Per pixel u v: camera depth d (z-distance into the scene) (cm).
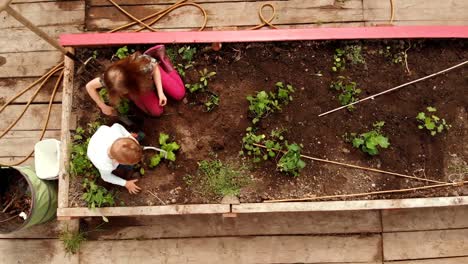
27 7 386
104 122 344
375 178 343
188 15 382
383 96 350
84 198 330
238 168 342
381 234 372
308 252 371
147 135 346
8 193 353
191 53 344
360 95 350
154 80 313
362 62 351
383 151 345
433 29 341
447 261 371
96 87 309
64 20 384
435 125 348
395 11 383
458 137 349
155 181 341
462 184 342
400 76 351
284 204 328
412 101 350
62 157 334
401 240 372
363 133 346
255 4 383
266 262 371
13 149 375
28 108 379
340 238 372
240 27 381
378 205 328
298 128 346
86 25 383
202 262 370
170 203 337
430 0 382
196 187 339
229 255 371
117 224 371
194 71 350
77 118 345
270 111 346
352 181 342
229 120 347
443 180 344
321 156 344
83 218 369
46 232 370
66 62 341
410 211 374
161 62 324
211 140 346
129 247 371
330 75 351
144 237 371
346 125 347
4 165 355
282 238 372
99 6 384
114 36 338
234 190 338
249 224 372
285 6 382
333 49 351
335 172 343
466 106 351
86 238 371
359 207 327
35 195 323
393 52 352
